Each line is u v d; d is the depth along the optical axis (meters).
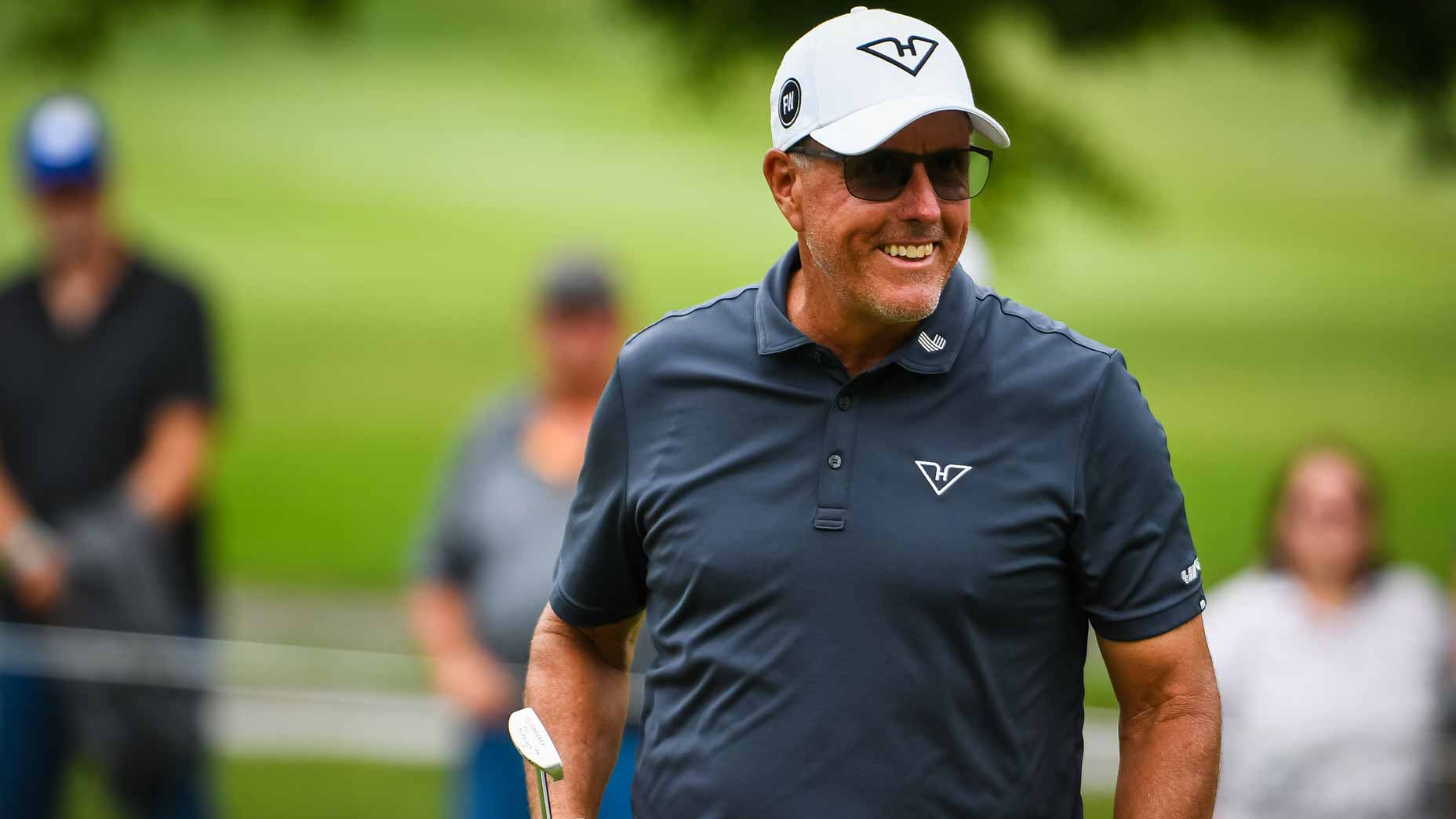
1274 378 81.00
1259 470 61.69
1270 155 140.62
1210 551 45.72
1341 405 75.00
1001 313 9.46
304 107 143.75
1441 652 16.22
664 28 26.81
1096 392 9.12
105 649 18.73
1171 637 9.15
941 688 8.98
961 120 9.27
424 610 16.81
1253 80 147.62
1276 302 102.31
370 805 18.05
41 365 19.48
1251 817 16.22
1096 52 27.52
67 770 18.72
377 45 162.62
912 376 9.21
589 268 16.19
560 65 161.88
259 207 117.56
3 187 101.25
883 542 9.02
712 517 9.37
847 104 9.16
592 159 136.00
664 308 94.31
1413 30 28.42
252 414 71.56
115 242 19.92
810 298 9.52
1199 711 9.15
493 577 16.14
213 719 18.62
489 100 150.62
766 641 9.19
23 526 19.11
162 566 19.25
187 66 150.50
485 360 84.94
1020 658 9.10
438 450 66.38
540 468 16.16
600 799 10.70
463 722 16.72
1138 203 29.22
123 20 29.59
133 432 19.58
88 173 19.50
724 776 9.21
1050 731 9.22
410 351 86.38
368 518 54.44
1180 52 29.14
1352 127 37.09
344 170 128.50
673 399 9.70
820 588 9.08
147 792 18.61
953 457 9.10
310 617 36.41
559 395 16.27
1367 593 16.34
